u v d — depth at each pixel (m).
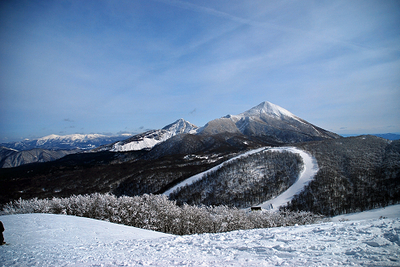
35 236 27.39
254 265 10.48
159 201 61.03
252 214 68.31
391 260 9.20
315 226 18.48
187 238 20.27
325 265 9.47
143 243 20.59
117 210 58.91
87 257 16.52
